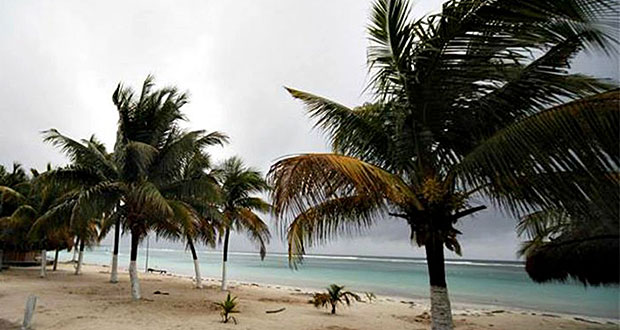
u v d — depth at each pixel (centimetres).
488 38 508
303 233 697
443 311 582
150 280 2350
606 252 449
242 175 1764
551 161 420
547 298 2341
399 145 626
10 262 2847
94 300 1305
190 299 1459
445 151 622
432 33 540
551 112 421
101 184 1220
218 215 1581
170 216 1233
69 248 2580
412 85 588
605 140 379
